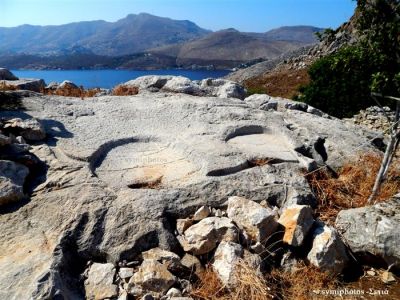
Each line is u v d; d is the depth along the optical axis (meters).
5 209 4.37
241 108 7.48
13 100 6.76
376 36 4.84
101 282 3.83
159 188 5.02
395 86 4.95
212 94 9.04
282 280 4.13
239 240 4.25
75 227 4.21
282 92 28.55
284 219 4.54
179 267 4.03
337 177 6.07
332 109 12.61
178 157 5.83
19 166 4.81
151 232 4.30
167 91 9.06
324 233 4.42
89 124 6.45
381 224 4.42
